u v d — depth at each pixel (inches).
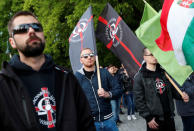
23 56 68.7
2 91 62.1
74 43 182.1
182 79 151.1
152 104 141.2
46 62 69.7
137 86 146.0
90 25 174.2
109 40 190.5
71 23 396.2
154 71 147.0
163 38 154.3
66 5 458.9
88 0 381.7
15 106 62.2
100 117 144.2
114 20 187.9
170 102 143.6
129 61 182.7
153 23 163.3
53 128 66.5
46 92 67.7
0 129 61.2
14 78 63.3
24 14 68.4
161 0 437.4
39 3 468.4
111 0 382.6
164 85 144.6
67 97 70.2
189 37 138.6
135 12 436.8
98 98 144.7
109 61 456.4
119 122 302.7
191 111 171.8
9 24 69.2
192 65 139.3
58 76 71.9
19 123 61.5
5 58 629.0
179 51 142.8
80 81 147.6
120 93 149.3
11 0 618.2
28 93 64.1
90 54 146.9
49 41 466.6
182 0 142.3
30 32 65.9
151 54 149.6
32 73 68.0
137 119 316.2
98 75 146.6
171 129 143.3
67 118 68.1
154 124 140.2
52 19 454.3
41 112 66.2
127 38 182.7
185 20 139.6
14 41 67.9
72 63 182.7
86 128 73.4
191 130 176.2
